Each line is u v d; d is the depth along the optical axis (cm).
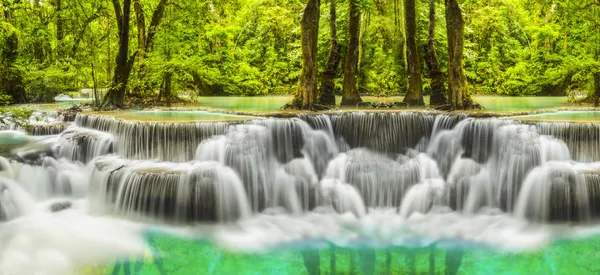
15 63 2178
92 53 2016
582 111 1489
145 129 1241
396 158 1297
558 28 2672
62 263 884
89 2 2192
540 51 2700
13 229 1056
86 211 1168
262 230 1077
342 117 1332
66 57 2236
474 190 1197
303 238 1034
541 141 1163
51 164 1267
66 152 1309
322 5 2209
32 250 943
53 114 1712
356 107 1628
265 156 1239
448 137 1267
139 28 2109
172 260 905
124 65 1823
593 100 1884
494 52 2775
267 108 1648
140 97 2027
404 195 1223
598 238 999
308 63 1530
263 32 3006
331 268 868
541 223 1097
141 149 1248
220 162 1187
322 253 946
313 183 1230
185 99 2122
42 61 2348
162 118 1363
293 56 2827
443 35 2239
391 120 1309
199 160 1212
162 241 999
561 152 1161
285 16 3000
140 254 931
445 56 2234
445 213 1180
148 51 2091
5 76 2178
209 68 2600
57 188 1250
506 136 1195
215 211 1103
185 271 853
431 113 1311
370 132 1314
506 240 1005
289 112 1389
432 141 1298
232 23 3052
